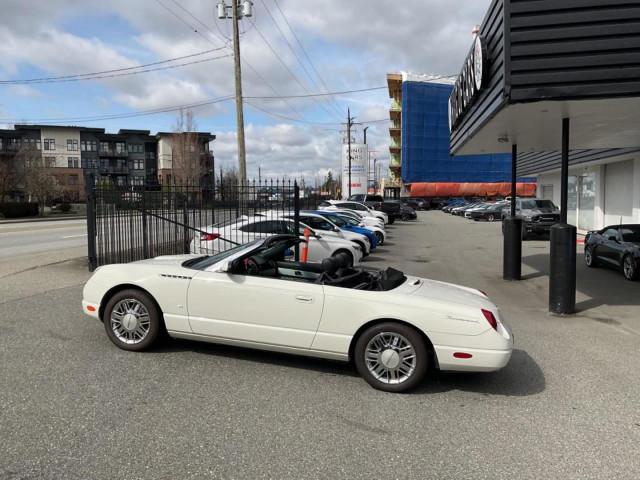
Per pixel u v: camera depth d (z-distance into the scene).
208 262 5.33
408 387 4.51
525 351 6.03
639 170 17.59
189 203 12.63
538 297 9.68
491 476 3.17
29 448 3.32
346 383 4.72
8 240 18.94
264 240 5.60
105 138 84.00
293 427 3.78
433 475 3.16
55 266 10.99
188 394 4.33
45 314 6.80
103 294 5.38
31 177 49.00
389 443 3.58
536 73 6.38
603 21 6.21
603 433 3.82
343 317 4.64
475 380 4.94
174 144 58.28
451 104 12.64
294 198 11.69
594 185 22.09
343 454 3.39
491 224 33.69
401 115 75.44
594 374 5.20
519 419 4.05
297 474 3.12
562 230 8.03
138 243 11.94
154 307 5.26
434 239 22.62
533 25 6.36
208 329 5.05
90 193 10.66
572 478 3.17
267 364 5.14
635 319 7.80
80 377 4.62
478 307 4.55
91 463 3.16
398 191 69.31
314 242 12.45
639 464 3.35
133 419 3.81
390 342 4.59
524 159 27.98
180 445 3.44
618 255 11.77
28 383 4.45
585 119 8.01
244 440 3.54
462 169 68.50
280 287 4.83
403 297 4.63
